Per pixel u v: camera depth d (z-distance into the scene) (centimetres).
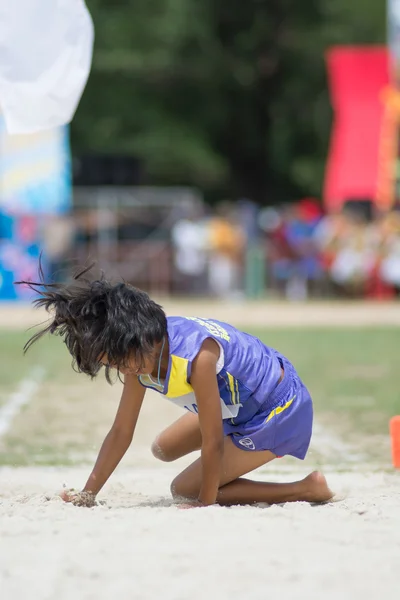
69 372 3152
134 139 9275
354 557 911
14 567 875
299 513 1120
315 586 820
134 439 2000
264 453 1255
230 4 9231
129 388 1244
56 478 1595
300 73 9525
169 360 1150
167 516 1091
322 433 2047
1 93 1509
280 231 6303
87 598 789
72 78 1524
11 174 5547
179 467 1716
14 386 2814
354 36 9562
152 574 851
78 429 2109
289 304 5831
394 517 1109
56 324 1138
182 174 9488
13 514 1127
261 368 1237
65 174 5675
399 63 6231
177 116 9512
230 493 1270
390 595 800
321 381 2827
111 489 1466
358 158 6209
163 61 9256
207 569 866
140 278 6162
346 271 6091
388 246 6091
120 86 9344
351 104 6278
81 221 6138
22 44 1503
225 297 6175
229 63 9331
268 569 867
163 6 9450
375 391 2628
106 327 1096
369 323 4712
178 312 5012
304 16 9444
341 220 6194
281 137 9775
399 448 1656
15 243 5775
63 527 1030
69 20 1516
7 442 1962
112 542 962
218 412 1166
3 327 4622
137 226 6303
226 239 6222
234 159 9838
